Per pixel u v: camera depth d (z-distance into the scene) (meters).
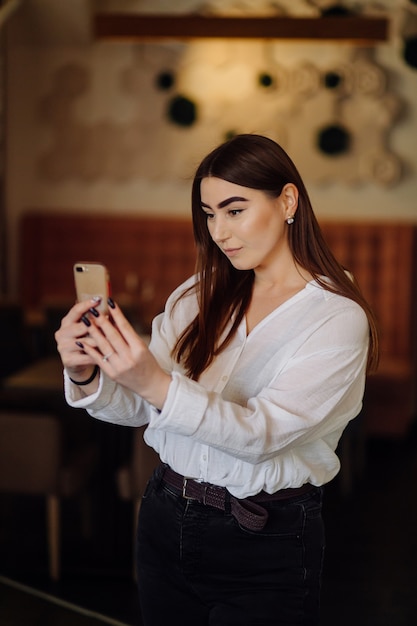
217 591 1.81
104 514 4.14
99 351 1.57
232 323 1.82
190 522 1.79
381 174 6.64
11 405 4.72
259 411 1.60
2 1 5.95
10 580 3.82
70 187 7.07
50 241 6.97
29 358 5.11
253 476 1.71
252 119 6.74
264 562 1.77
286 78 6.64
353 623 3.48
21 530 4.46
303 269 1.79
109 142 6.96
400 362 6.54
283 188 1.72
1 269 6.92
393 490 5.31
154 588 1.88
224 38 6.32
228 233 1.71
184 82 6.81
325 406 1.66
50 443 3.80
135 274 6.92
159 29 6.37
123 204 7.04
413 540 4.46
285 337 1.73
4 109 6.91
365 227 6.61
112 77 6.90
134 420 1.82
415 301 6.76
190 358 1.81
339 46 6.62
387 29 6.23
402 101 6.62
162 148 6.91
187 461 1.76
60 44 6.88
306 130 6.70
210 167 1.69
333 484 5.42
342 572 4.02
